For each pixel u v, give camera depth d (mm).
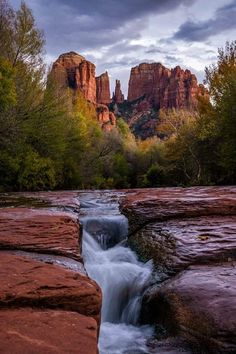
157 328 4703
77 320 3016
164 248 6547
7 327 2766
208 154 31875
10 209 9016
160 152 52938
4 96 19219
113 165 48469
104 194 17688
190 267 5461
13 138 21688
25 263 4348
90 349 2531
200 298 4246
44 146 27391
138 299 5453
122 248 7984
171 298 4539
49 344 2553
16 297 3271
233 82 26844
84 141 36312
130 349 4078
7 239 5820
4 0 23016
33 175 24453
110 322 5312
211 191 14141
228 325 3699
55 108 26547
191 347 3953
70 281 3758
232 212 8664
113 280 5980
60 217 7641
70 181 31031
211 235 6766
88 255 7371
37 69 25156
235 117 26328
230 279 4691
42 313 3105
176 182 37969
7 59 21922
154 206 9008
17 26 23641
